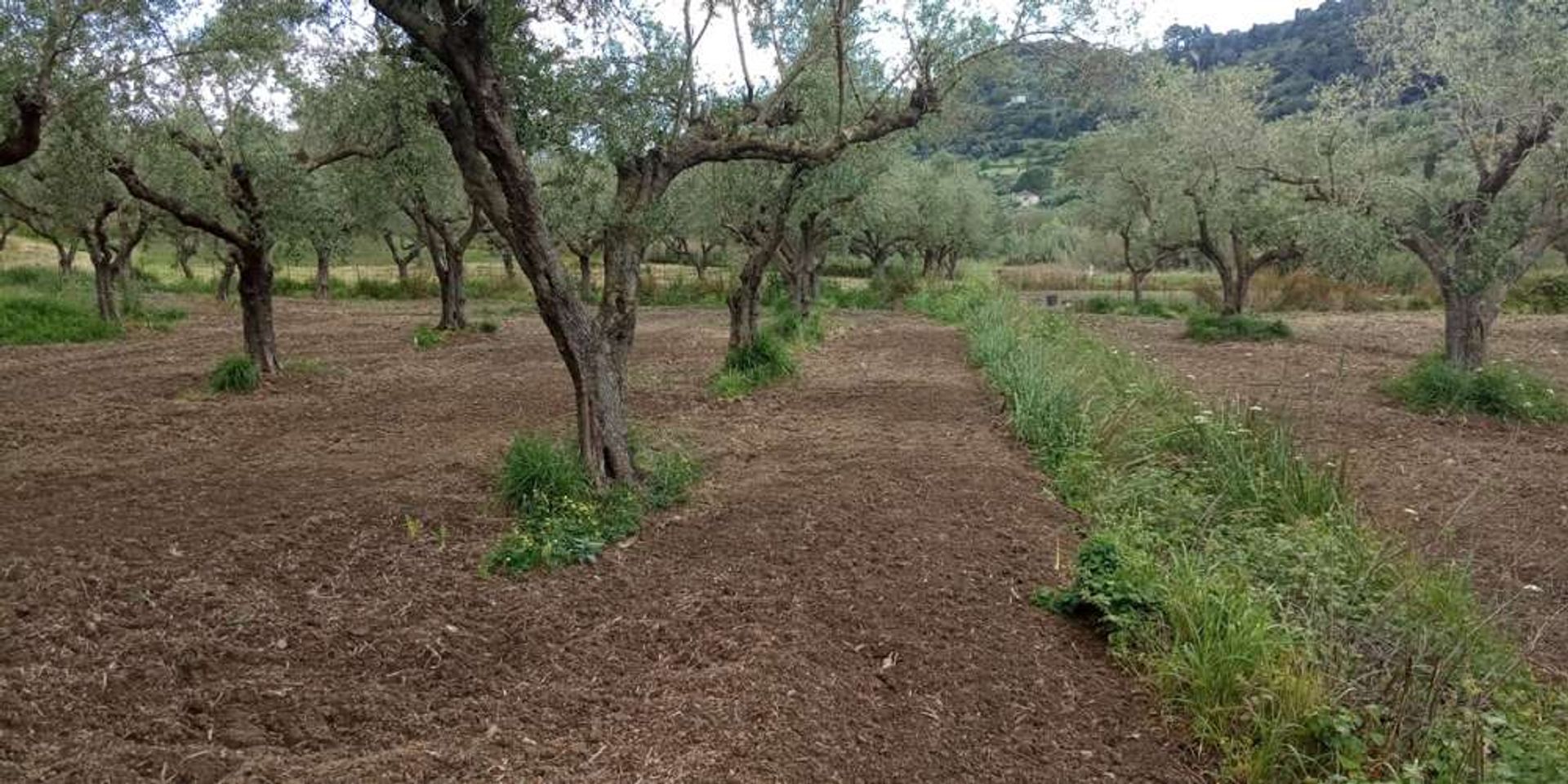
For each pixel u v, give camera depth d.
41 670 4.02
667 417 9.95
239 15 8.22
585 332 6.33
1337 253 12.86
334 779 3.30
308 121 11.52
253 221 11.62
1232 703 3.95
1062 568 5.63
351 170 12.24
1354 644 4.35
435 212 17.88
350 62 8.00
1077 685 4.34
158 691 3.92
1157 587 4.87
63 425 9.64
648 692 4.03
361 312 24.92
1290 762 3.67
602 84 6.67
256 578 5.14
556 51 6.44
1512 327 21.39
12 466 7.75
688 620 4.74
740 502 6.67
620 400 6.69
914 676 4.29
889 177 24.39
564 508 6.09
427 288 31.08
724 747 3.56
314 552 5.56
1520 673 4.39
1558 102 10.77
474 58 5.41
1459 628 4.51
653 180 6.88
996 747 3.80
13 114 7.84
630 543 5.86
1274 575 5.31
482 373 13.40
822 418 9.96
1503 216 11.86
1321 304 28.34
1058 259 48.16
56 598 4.78
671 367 14.20
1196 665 4.09
